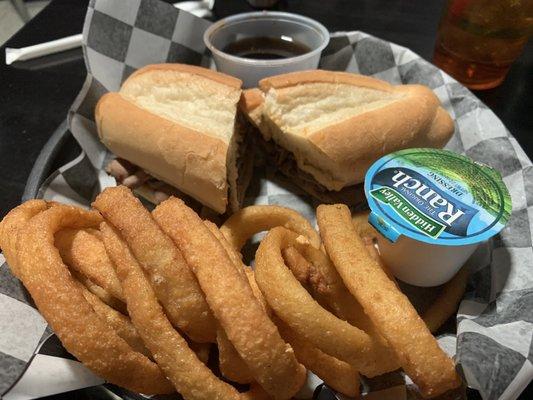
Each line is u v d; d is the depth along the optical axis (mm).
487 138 227
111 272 158
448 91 250
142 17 254
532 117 264
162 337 140
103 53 249
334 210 179
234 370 148
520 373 139
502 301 172
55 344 153
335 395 154
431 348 142
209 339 154
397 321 144
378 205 173
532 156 242
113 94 227
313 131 211
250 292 142
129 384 143
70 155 239
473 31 254
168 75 225
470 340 147
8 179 234
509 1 238
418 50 319
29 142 254
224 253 148
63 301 141
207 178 202
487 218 167
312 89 221
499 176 181
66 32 334
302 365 151
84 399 152
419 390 149
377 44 277
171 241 151
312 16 354
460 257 175
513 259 182
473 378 137
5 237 165
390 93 227
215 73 227
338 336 146
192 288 147
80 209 173
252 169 250
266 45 281
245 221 204
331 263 172
